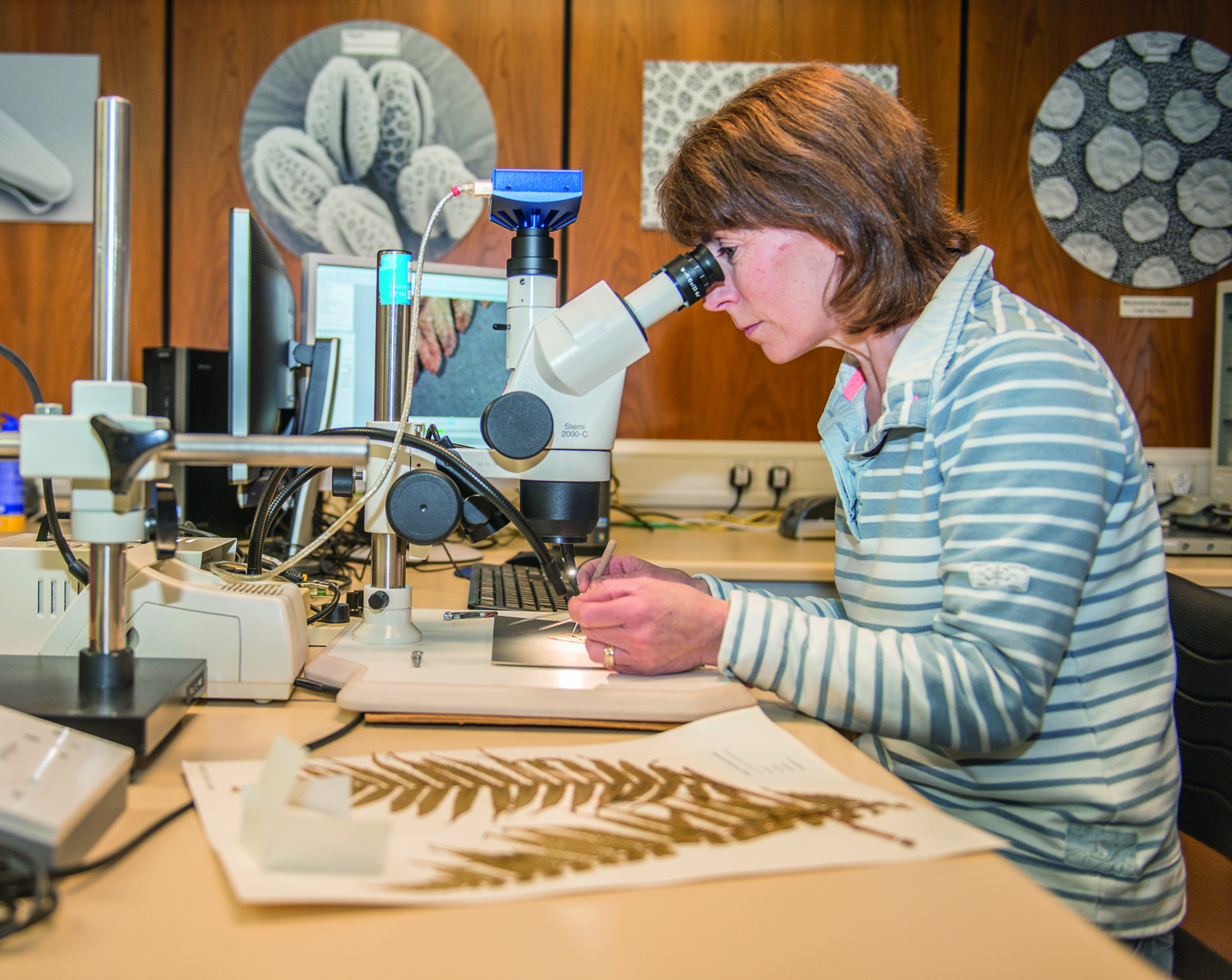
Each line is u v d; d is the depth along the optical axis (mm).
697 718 691
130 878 447
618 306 792
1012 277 2293
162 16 2170
